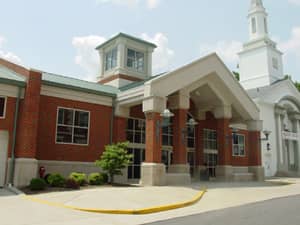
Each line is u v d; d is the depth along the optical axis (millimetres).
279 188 18078
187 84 19641
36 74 16344
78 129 18938
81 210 9906
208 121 26875
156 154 17281
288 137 38094
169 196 12523
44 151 17312
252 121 24797
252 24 43969
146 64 26484
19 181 15008
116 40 25516
